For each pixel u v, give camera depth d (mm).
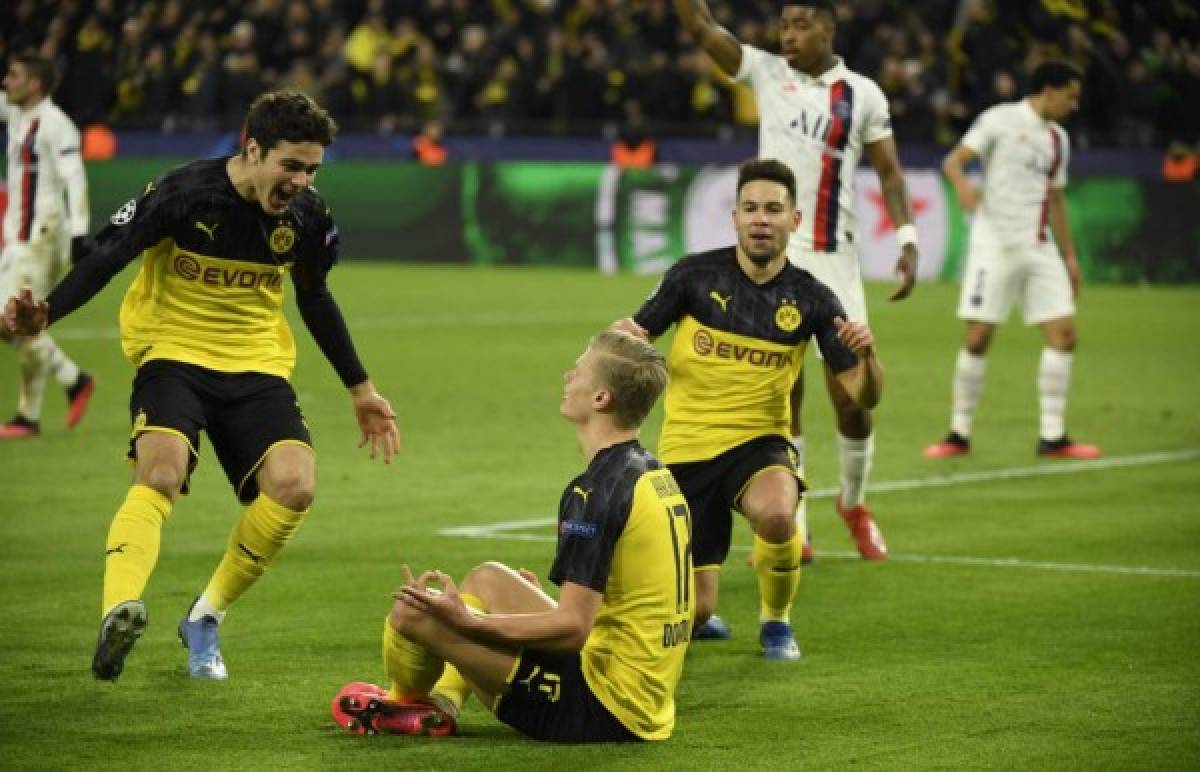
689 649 12672
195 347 11320
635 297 39656
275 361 11555
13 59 21797
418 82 48250
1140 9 47031
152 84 49531
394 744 10000
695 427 12531
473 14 50750
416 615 9742
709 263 12680
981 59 45125
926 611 13852
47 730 10234
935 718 10734
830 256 15961
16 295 10492
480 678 9812
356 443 21922
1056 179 21953
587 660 9891
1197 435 23672
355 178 47250
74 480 19109
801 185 15914
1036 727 10539
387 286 41500
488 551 15945
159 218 11016
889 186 16203
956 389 22016
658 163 45562
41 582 14391
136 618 10117
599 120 46844
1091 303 39469
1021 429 24031
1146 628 13250
